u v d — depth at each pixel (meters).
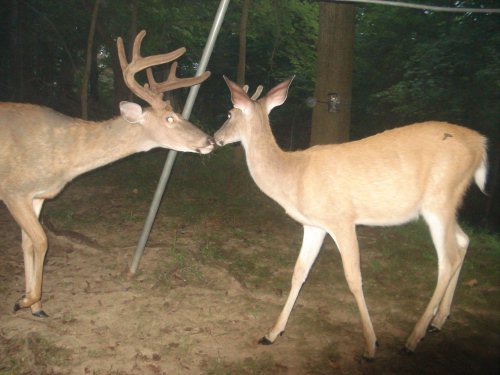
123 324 1.88
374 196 1.79
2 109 1.88
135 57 1.96
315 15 5.46
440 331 1.95
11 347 1.69
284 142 7.66
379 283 2.34
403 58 6.24
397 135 1.84
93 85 7.59
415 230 3.01
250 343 1.81
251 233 2.89
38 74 6.35
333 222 1.80
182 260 2.39
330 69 3.10
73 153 1.96
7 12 5.67
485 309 2.14
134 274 2.26
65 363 1.63
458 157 1.81
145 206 3.20
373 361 1.72
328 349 1.79
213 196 3.52
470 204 6.07
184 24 5.41
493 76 4.66
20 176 1.89
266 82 7.64
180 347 1.75
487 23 4.83
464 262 2.56
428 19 5.96
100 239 2.66
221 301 2.10
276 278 2.34
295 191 1.84
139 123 1.99
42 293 2.08
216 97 7.94
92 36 4.21
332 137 3.14
